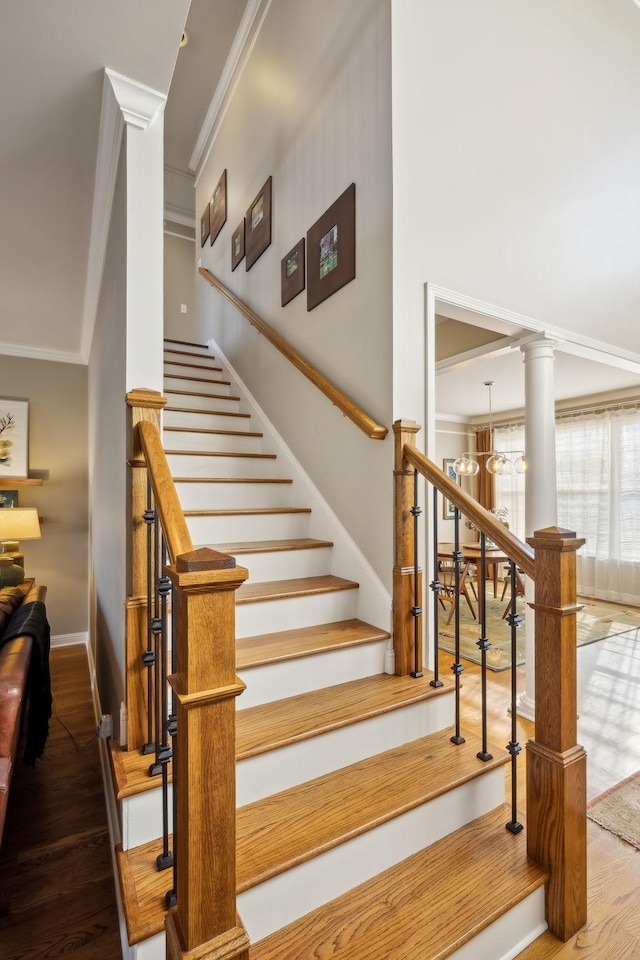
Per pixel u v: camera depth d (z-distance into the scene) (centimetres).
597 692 312
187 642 81
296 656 176
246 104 396
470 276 240
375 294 221
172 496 116
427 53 226
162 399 152
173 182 632
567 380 527
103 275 243
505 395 609
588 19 305
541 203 276
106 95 156
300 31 299
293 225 303
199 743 83
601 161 312
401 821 141
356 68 238
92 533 353
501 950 129
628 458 570
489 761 164
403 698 175
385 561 209
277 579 228
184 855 84
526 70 270
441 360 371
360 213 233
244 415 345
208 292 482
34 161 186
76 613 419
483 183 248
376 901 128
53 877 161
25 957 133
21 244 244
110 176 186
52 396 414
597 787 212
